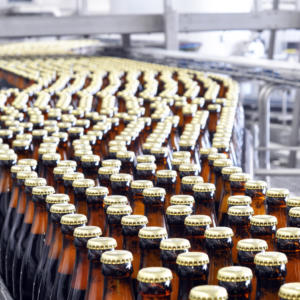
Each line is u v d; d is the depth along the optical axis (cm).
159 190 138
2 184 200
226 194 166
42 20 690
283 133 830
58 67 556
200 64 595
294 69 424
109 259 108
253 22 712
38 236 160
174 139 255
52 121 257
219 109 273
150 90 352
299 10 729
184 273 103
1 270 183
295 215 122
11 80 563
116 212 132
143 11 1300
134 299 109
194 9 1112
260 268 99
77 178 165
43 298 151
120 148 200
